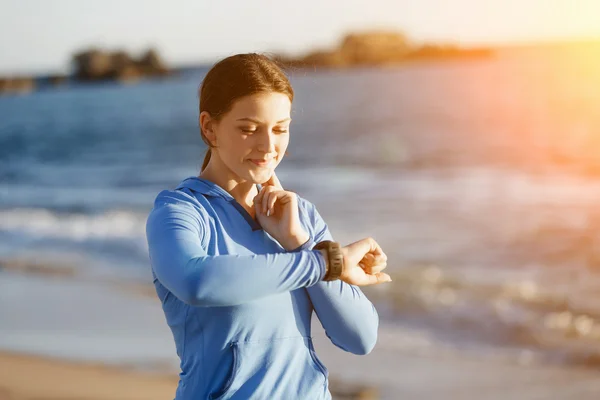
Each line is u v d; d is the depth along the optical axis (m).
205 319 2.53
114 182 42.62
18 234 24.97
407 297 15.61
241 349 2.53
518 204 26.55
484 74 84.81
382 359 11.39
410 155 41.41
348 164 40.56
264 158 2.58
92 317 13.13
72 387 9.25
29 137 70.12
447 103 63.47
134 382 9.52
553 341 12.76
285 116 2.58
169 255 2.39
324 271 2.47
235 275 2.31
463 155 40.16
